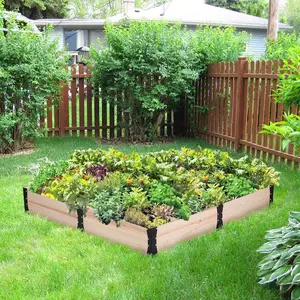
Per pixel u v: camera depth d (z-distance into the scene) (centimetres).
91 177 411
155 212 344
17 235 353
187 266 295
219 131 765
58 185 389
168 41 761
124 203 349
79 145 745
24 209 417
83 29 2155
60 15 2670
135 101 797
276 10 1394
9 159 632
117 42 757
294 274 252
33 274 289
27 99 694
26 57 658
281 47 865
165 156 492
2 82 652
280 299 257
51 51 721
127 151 704
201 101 821
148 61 750
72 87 812
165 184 387
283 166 593
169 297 255
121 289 267
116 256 314
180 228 337
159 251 321
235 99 709
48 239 346
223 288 268
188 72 757
